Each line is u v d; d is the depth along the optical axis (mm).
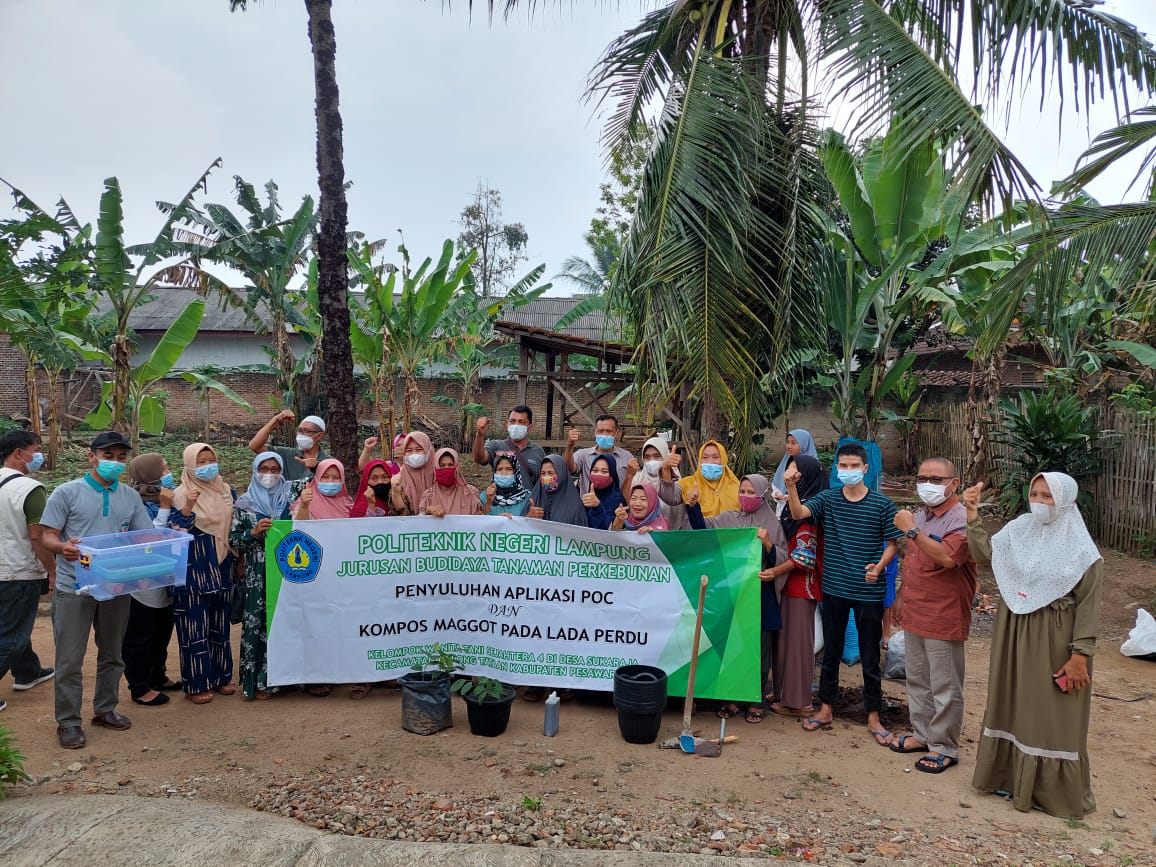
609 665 5363
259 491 5879
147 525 5094
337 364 9016
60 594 4660
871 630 5043
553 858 3447
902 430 18984
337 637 5527
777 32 7898
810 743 4949
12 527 4934
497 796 4137
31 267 11266
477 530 5551
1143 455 10492
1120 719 5621
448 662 5191
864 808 4109
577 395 20219
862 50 6477
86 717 5176
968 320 11164
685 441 9312
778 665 5410
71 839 3555
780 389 10062
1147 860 3631
